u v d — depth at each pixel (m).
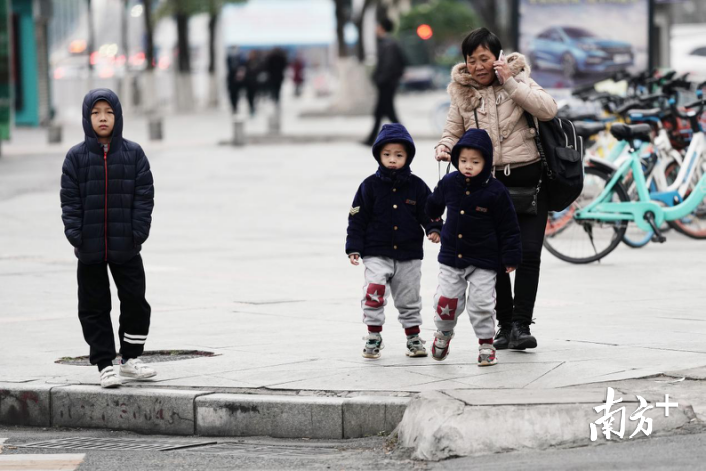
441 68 157.25
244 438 15.88
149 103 121.75
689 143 31.22
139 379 17.27
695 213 31.72
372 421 15.36
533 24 49.97
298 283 26.42
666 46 61.91
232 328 21.11
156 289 25.81
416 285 18.08
